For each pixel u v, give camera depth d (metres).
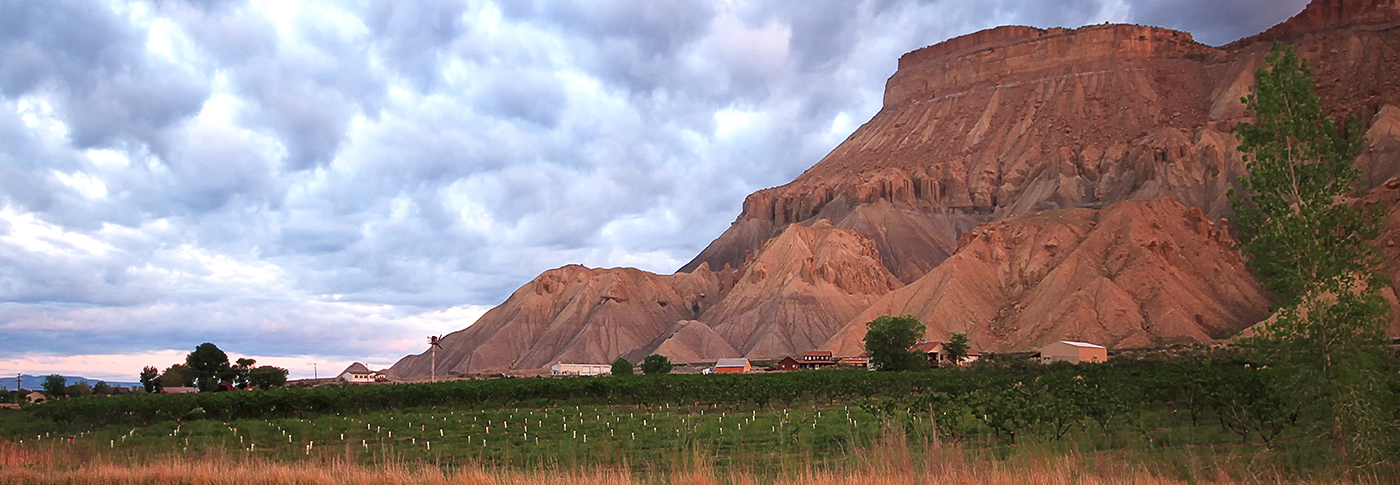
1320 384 28.31
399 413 72.81
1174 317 172.50
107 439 54.22
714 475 28.70
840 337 192.62
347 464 31.12
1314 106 29.64
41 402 97.44
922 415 44.00
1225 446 35.91
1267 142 30.14
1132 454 31.28
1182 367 97.88
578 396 81.75
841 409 63.97
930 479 25.66
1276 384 29.84
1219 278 193.88
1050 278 194.50
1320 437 29.17
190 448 46.44
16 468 32.97
